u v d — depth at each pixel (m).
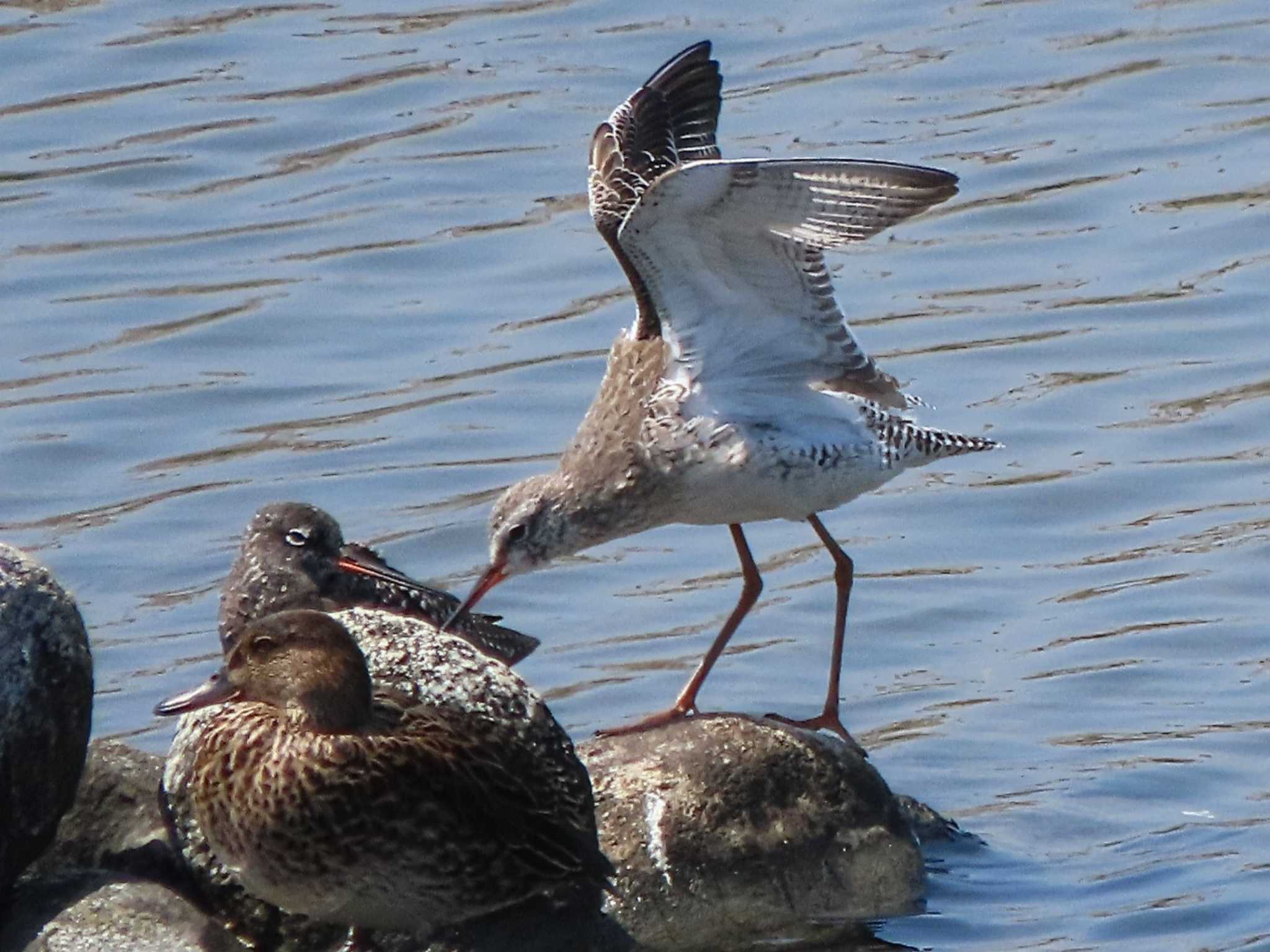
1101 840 12.42
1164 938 11.30
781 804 11.80
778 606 15.28
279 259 19.72
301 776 10.13
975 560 15.88
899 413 13.55
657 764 11.82
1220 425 17.31
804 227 12.62
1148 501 16.44
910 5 24.09
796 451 13.31
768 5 24.05
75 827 11.45
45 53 22.72
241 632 11.22
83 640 11.10
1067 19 23.70
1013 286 19.36
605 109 21.73
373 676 10.74
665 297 13.23
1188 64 22.62
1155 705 13.94
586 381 17.94
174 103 21.92
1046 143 21.25
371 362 18.34
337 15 23.78
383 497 16.44
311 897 10.35
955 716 13.87
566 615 15.27
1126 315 18.80
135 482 16.69
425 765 10.23
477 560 15.71
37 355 18.36
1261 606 15.02
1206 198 20.36
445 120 21.66
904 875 11.82
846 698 14.17
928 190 12.16
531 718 10.72
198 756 10.50
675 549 16.27
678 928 11.31
